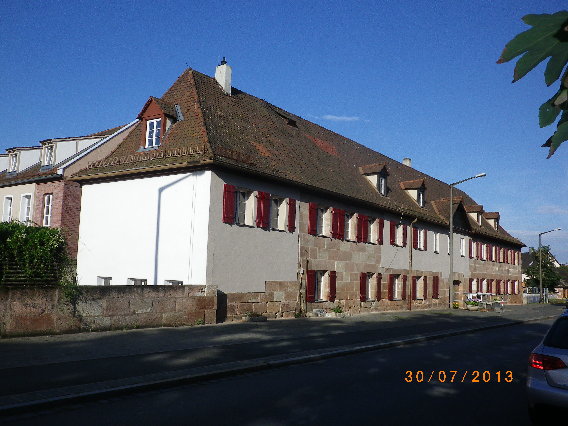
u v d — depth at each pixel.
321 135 28.92
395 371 10.02
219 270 17.08
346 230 24.53
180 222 17.61
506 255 47.41
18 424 5.92
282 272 19.72
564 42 1.34
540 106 1.54
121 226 19.33
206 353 10.82
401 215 28.77
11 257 11.32
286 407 6.91
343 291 23.45
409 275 29.50
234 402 7.17
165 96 21.41
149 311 14.10
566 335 6.55
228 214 17.44
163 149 18.83
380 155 35.81
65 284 12.09
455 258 36.00
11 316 11.20
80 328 12.40
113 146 24.67
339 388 8.25
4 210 25.83
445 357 12.23
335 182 23.80
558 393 6.12
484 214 47.06
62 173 22.78
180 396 7.51
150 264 18.23
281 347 12.21
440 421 6.39
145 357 9.99
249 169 17.95
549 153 1.60
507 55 1.37
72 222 23.16
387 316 23.09
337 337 14.62
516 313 31.25
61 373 8.23
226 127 20.14
